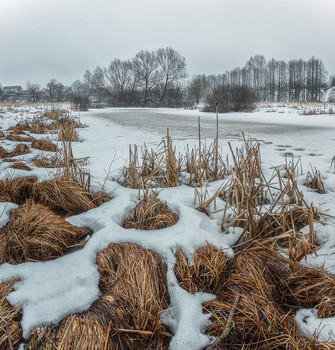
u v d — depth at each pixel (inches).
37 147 253.6
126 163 203.9
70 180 136.3
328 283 79.9
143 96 1801.2
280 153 239.5
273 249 101.0
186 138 327.3
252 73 2196.1
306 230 112.4
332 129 421.4
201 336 69.6
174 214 120.3
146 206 119.4
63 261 91.2
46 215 106.4
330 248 98.7
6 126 399.5
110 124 499.2
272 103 1350.9
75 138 307.1
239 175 118.5
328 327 69.0
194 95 1672.0
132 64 1742.1
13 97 2428.6
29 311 71.0
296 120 605.3
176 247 98.0
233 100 902.4
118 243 97.3
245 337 69.7
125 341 69.2
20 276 84.4
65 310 72.3
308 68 2214.6
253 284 80.0
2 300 73.9
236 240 109.3
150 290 78.4
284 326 70.2
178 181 171.0
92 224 113.0
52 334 66.3
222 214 127.8
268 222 113.8
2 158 207.3
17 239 94.6
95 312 71.4
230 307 75.7
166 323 75.0
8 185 135.3
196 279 87.4
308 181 162.1
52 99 2242.9
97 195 138.0
